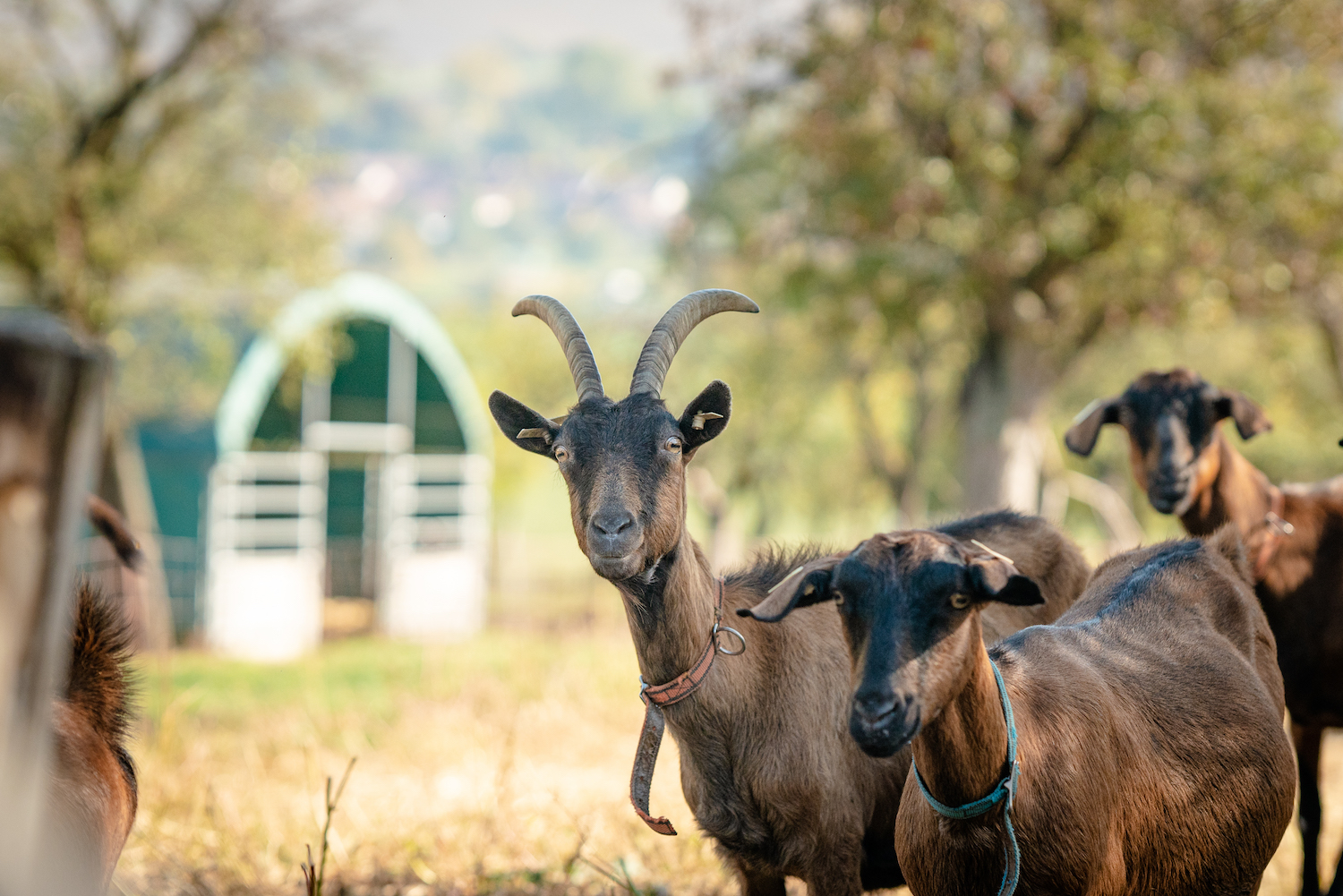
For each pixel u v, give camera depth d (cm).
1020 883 336
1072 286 1523
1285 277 1496
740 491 3067
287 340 1975
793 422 2847
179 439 2105
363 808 729
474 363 3816
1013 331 1572
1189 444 576
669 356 426
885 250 1500
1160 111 1378
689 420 405
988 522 495
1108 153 1438
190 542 2125
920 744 327
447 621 2542
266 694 1435
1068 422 2964
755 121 1734
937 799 331
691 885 555
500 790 705
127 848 619
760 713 414
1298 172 1412
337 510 2844
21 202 1568
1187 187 1458
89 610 364
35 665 194
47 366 189
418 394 2591
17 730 191
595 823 645
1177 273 1469
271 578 2192
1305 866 560
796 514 3988
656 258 3006
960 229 1415
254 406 2117
